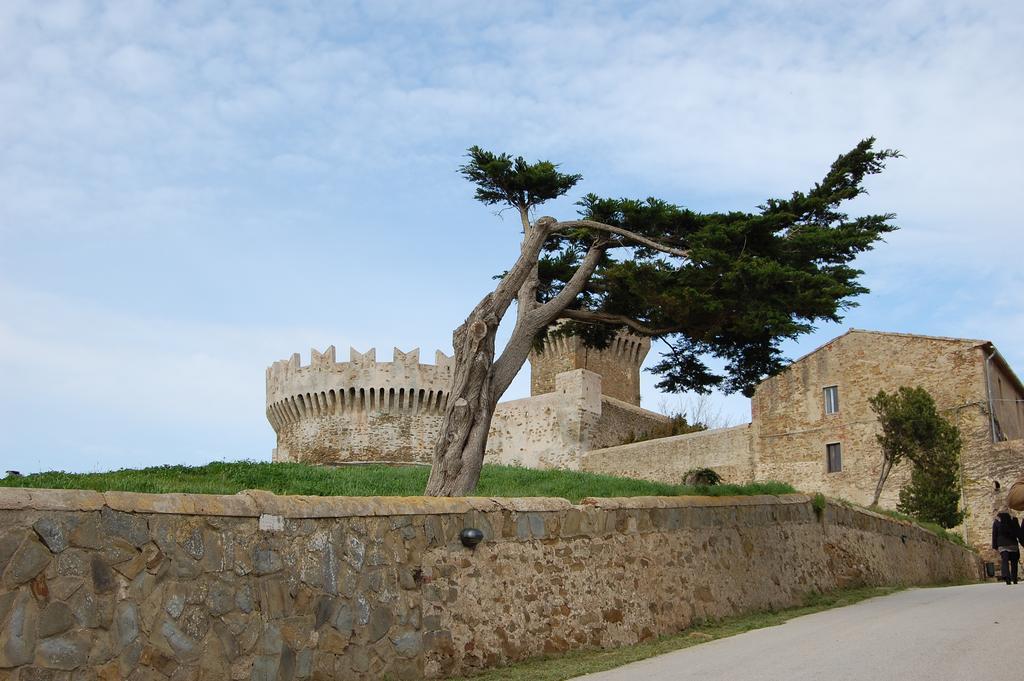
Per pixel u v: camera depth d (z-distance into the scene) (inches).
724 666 382.6
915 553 948.0
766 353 797.2
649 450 1914.4
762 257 710.5
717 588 605.9
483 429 674.2
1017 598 619.2
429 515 446.3
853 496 1583.4
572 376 2112.5
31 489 312.5
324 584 391.2
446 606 438.6
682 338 815.7
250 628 359.6
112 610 320.8
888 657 368.5
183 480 663.8
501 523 479.2
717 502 641.6
